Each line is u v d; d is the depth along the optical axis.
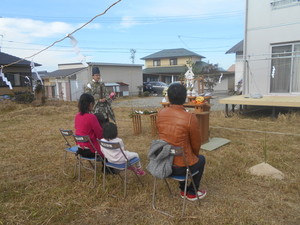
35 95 13.35
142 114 5.62
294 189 2.91
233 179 3.23
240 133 5.61
